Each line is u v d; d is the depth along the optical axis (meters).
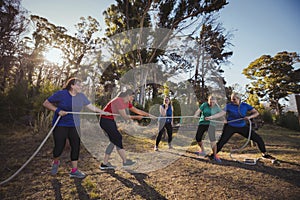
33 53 18.19
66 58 24.52
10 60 13.38
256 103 13.19
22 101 7.45
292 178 3.11
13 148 4.59
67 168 3.44
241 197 2.50
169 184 2.88
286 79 24.06
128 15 14.80
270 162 3.96
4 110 7.01
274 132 9.44
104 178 3.05
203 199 2.45
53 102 2.90
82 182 2.87
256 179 3.07
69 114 2.90
